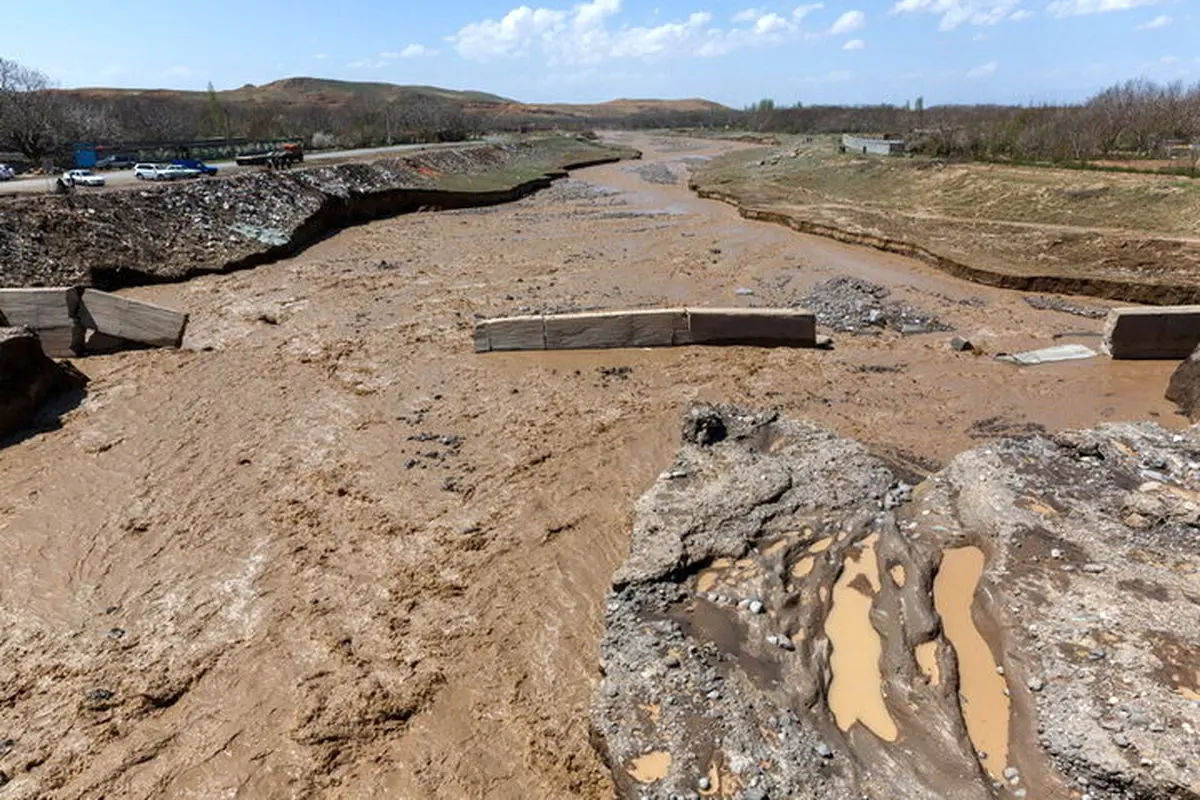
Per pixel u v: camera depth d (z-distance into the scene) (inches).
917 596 316.5
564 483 462.0
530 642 335.6
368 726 292.7
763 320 691.4
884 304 839.7
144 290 882.8
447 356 676.7
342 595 364.5
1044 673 267.9
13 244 839.1
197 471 478.0
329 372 635.5
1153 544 332.8
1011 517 353.7
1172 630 277.4
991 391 600.4
